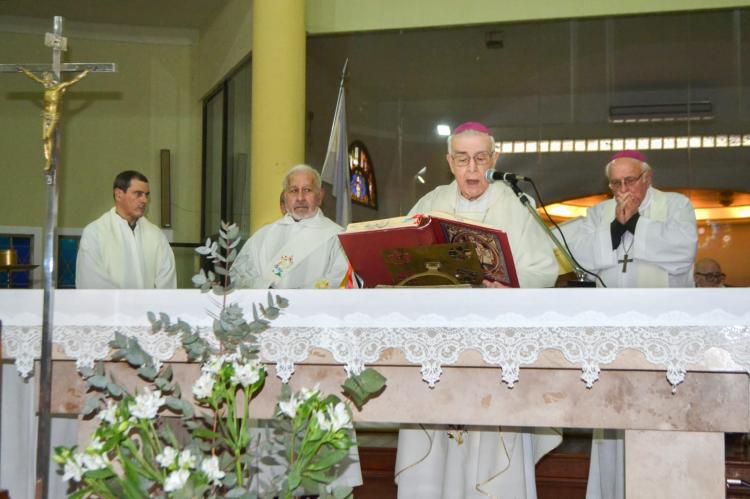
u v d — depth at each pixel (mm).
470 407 2814
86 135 11281
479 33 9156
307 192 4570
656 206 4336
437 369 2650
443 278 2918
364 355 2703
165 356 2791
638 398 2691
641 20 8789
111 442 2264
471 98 11195
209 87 10961
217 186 10656
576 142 11117
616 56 10031
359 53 9734
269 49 6836
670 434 2668
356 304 2717
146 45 11469
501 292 2635
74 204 11156
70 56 11289
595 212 4461
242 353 2516
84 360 2834
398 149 11320
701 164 10672
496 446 3350
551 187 11188
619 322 2568
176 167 11391
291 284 4438
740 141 10516
